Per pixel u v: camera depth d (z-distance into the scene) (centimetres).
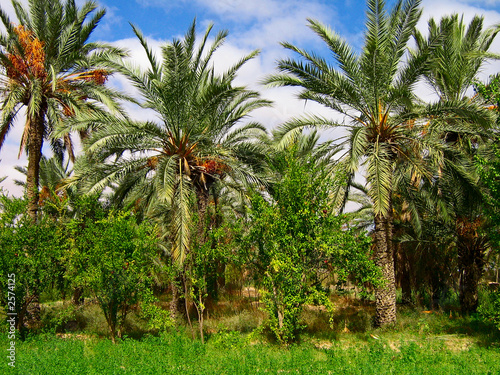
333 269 1441
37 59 1541
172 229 1505
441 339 1366
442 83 1872
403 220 2147
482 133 1481
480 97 1734
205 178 1814
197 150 1691
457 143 1805
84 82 1688
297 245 1328
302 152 1631
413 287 2238
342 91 1519
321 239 1344
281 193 1397
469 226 1831
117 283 1318
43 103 1645
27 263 1336
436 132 1608
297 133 1482
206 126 1775
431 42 1460
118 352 1115
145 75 1582
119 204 1786
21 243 1352
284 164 1448
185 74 1529
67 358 998
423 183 1881
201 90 1769
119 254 1323
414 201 1800
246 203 1933
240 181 1816
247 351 1130
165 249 2267
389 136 1566
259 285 1420
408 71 1492
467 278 1920
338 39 1500
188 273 1370
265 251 1353
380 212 1398
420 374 902
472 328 1498
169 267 1373
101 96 1623
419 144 1532
